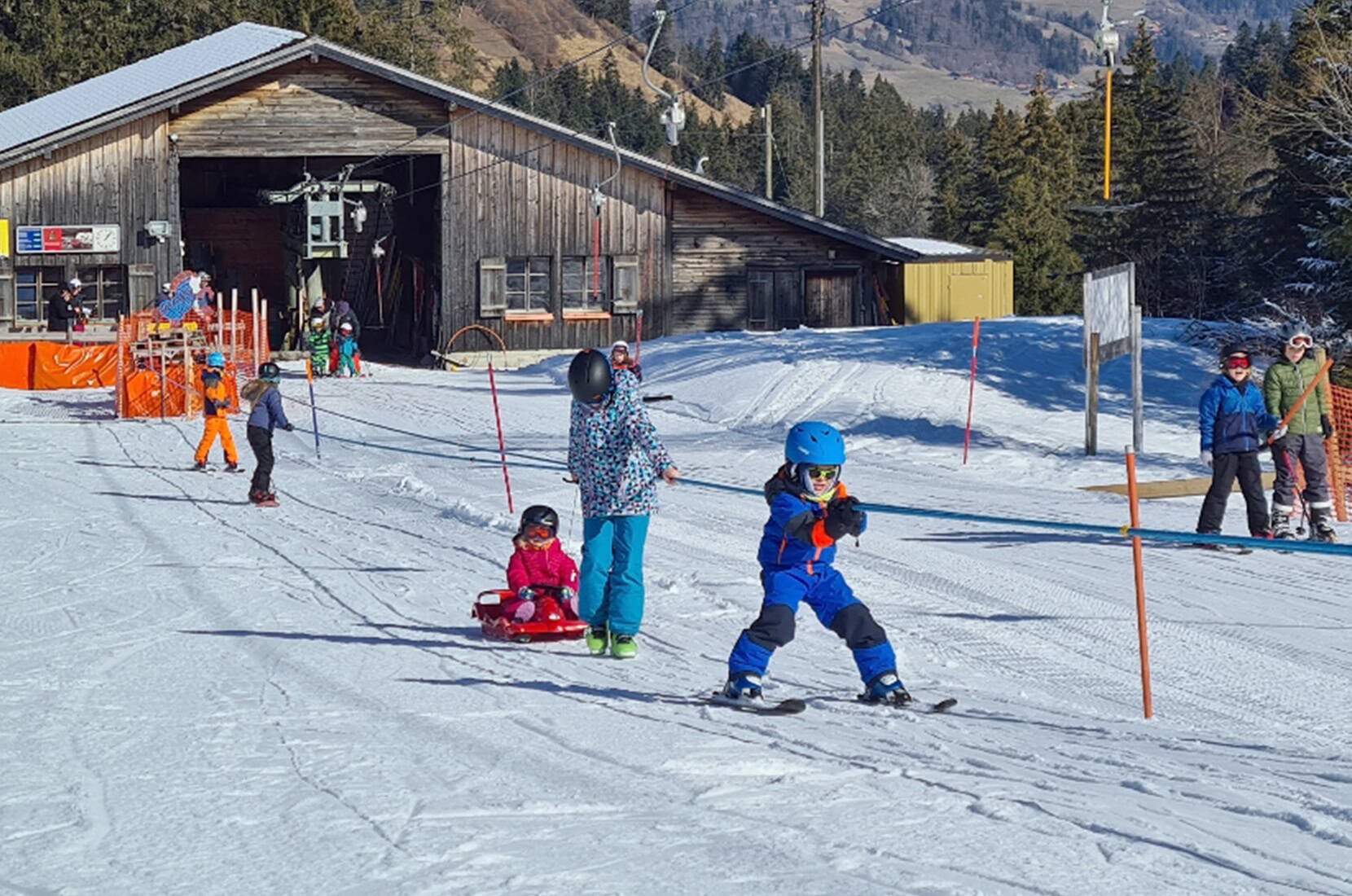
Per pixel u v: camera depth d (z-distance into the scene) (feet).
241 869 17.37
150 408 94.79
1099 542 48.91
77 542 50.65
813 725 25.50
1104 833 18.66
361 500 61.26
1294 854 17.81
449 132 137.18
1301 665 32.53
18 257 131.13
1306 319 108.99
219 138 133.90
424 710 26.58
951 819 19.35
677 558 46.09
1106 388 93.71
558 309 140.36
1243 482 48.62
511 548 48.75
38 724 25.43
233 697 27.81
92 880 17.06
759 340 116.16
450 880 16.85
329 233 137.08
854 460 72.28
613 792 20.83
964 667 32.09
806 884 16.67
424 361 142.10
